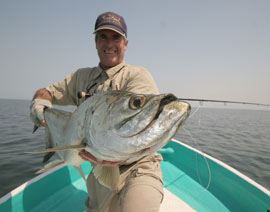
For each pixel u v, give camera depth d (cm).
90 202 241
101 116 143
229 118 3625
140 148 126
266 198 246
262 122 3036
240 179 290
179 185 341
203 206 284
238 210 278
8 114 2747
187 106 122
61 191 310
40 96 270
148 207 159
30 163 745
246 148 1070
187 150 415
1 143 1020
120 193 194
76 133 171
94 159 157
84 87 266
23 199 253
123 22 254
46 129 255
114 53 250
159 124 120
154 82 230
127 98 132
